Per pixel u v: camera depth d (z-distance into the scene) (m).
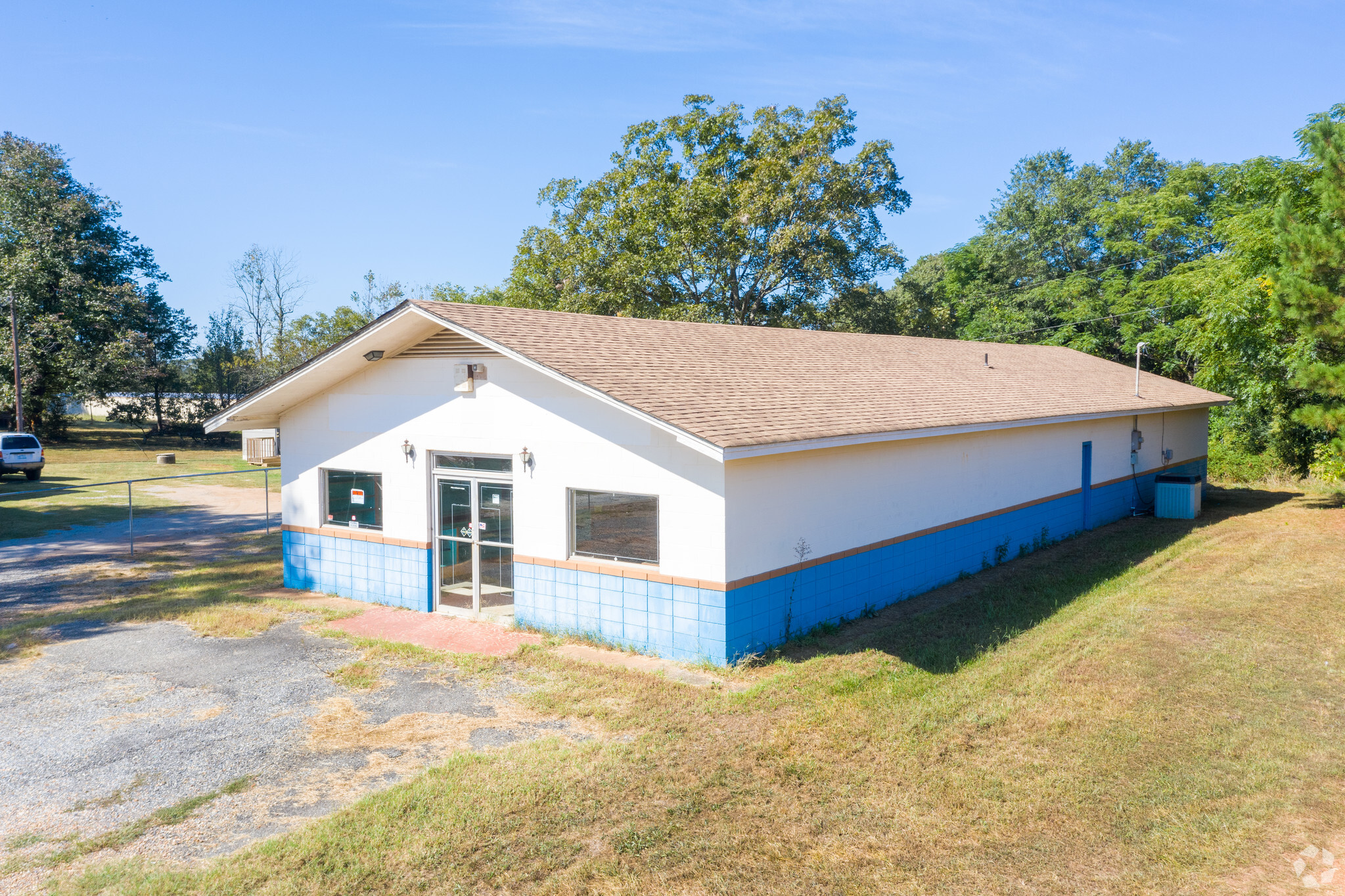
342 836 5.96
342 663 10.02
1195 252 39.16
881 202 36.09
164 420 60.12
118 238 53.53
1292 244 17.78
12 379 45.50
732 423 9.50
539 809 6.33
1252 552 15.72
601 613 10.51
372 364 12.96
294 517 14.23
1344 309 16.59
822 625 10.89
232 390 54.06
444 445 12.17
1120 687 8.78
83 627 11.71
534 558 11.16
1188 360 36.75
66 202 48.03
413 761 7.30
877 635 10.61
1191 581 13.55
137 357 49.84
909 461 12.70
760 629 9.94
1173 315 35.72
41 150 48.22
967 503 14.20
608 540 10.53
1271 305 19.52
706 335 15.05
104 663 10.09
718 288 36.78
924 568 13.09
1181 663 9.52
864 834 6.00
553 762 7.11
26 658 10.28
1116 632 10.68
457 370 11.91
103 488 30.52
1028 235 48.72
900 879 5.46
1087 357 27.50
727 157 36.97
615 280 34.75
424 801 6.45
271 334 59.59
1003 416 14.33
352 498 13.54
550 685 9.06
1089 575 14.08
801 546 10.59
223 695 8.95
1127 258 41.34
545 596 11.08
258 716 8.36
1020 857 5.71
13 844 6.00
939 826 6.09
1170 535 17.92
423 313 11.15
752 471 9.77
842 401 12.34
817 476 10.86
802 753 7.23
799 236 33.53
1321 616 11.35
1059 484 17.53
